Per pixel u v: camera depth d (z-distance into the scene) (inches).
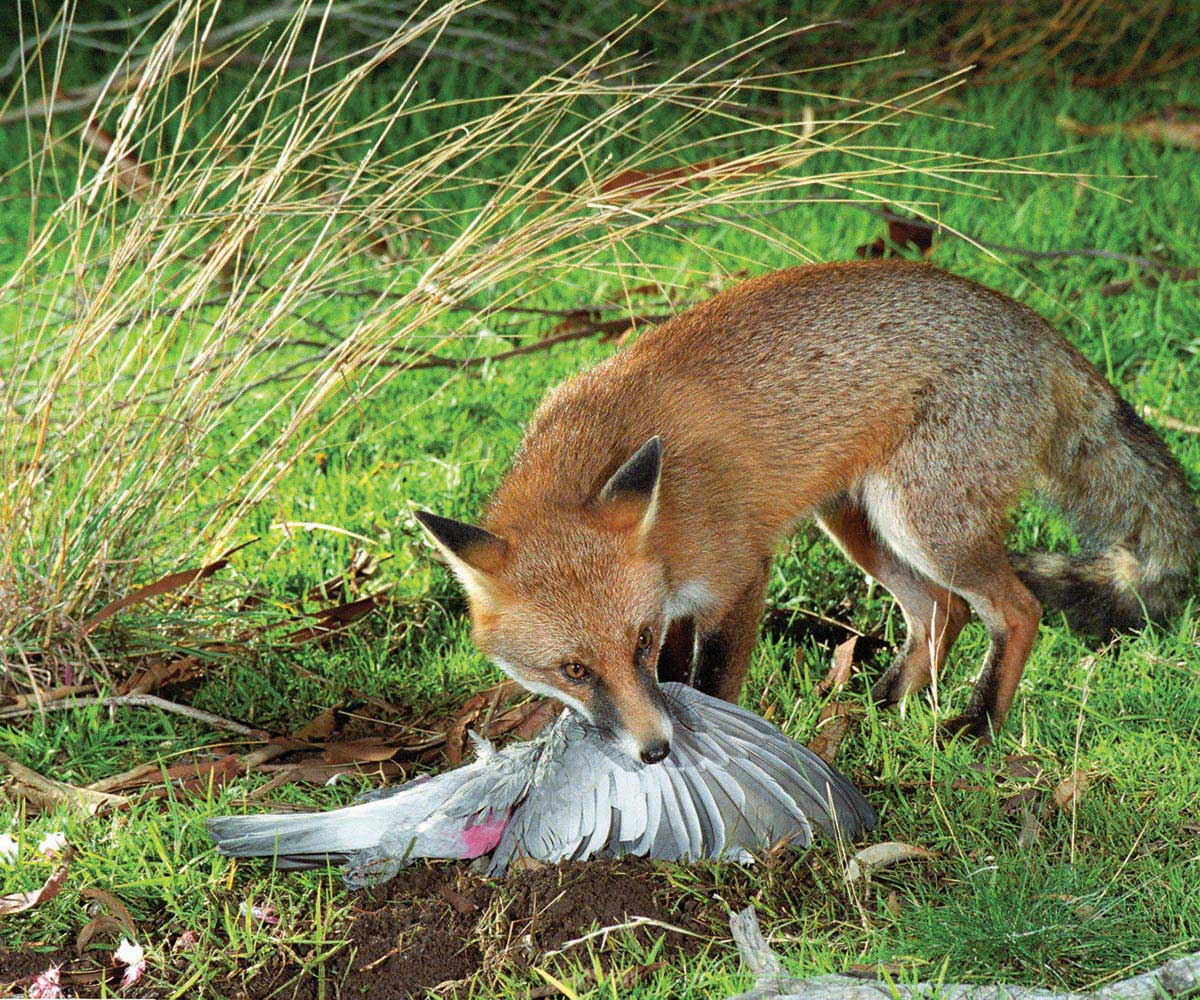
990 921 251.1
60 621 339.6
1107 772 305.1
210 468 427.5
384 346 368.2
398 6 663.1
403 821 276.8
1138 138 645.9
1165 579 374.0
